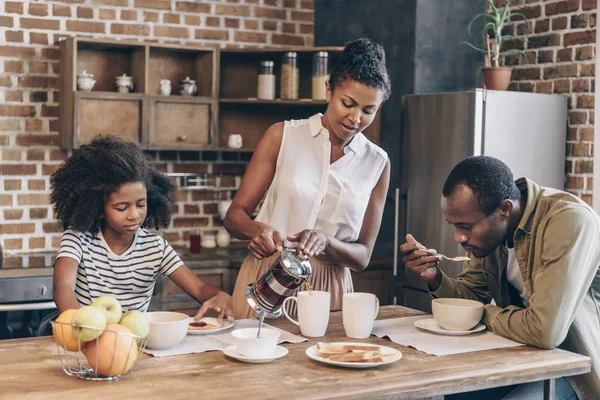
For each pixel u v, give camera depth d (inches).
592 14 161.2
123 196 87.2
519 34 177.6
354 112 90.0
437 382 68.7
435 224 161.6
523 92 163.0
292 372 69.5
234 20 183.9
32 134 164.1
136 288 93.4
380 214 101.6
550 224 82.3
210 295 92.2
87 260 90.1
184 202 180.7
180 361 72.4
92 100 157.8
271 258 96.0
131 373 68.5
